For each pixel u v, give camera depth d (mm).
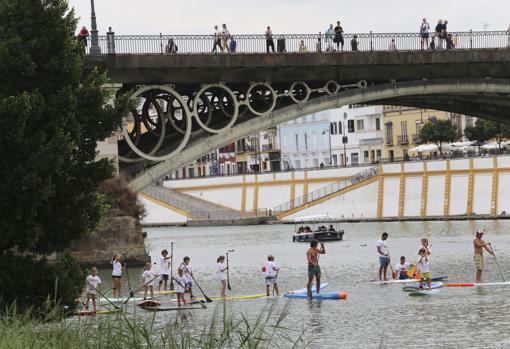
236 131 114500
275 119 115688
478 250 102250
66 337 46562
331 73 116875
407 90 119750
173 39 111875
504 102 129375
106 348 46188
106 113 72875
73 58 71438
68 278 69375
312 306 90562
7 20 70688
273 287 99188
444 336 73375
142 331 47531
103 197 73812
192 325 77125
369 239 192375
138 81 110562
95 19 109250
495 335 73062
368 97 118312
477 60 120812
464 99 129500
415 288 100438
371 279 113125
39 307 66375
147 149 116750
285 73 115250
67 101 70312
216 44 113188
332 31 119438
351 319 82250
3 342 45969
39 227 69562
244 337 46875
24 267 68562
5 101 67750
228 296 99750
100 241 114562
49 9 71188
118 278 96000
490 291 96812
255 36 114312
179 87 115188
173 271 128875
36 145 68812
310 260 95562
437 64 119750
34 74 70500
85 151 72750
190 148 113125
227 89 113312
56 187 70688
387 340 72375
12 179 68312
